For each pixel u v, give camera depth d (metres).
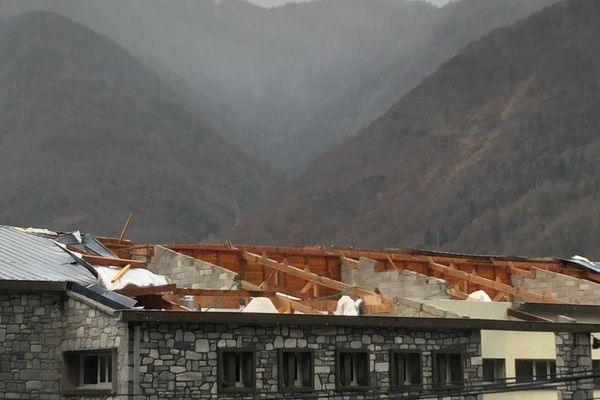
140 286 38.47
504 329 41.03
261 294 42.22
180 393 33.12
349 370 37.25
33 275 36.47
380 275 52.84
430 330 39.47
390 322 37.69
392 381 37.97
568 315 48.19
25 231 43.91
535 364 45.38
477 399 40.38
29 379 34.66
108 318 33.56
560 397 43.81
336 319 36.34
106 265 42.25
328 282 47.28
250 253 52.62
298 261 55.38
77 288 34.94
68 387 34.78
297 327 36.00
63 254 40.41
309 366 36.12
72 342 34.84
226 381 34.28
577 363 43.47
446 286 49.16
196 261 47.38
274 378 35.16
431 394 38.56
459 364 40.03
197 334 33.84
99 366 34.53
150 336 33.03
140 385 32.56
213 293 41.56
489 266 60.50
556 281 58.03
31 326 35.00
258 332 35.09
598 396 47.56
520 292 53.31
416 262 57.84
